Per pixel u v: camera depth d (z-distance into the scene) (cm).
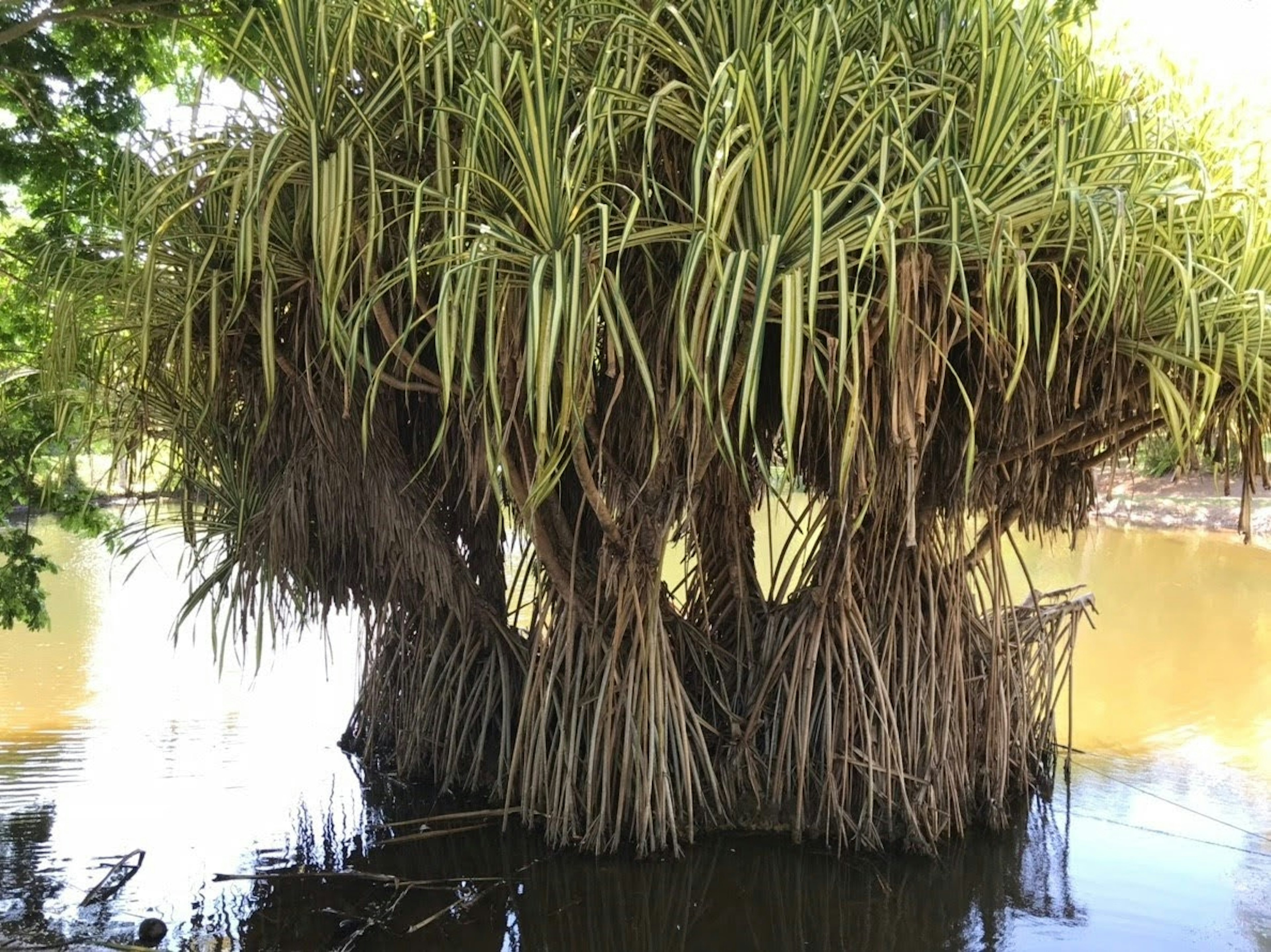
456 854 387
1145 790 481
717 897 357
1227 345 312
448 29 286
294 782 471
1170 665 736
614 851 380
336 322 277
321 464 392
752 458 386
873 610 403
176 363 353
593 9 307
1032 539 537
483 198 292
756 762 418
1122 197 255
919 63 304
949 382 352
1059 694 519
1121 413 350
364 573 470
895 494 362
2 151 473
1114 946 327
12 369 507
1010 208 270
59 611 888
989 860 393
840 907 352
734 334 262
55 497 568
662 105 273
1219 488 1645
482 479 381
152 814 425
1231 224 343
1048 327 320
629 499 359
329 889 356
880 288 279
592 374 298
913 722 398
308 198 309
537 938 325
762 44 286
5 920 325
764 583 827
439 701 470
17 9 455
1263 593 1029
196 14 417
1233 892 367
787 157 255
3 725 550
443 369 249
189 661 719
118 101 498
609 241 276
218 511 473
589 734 394
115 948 309
